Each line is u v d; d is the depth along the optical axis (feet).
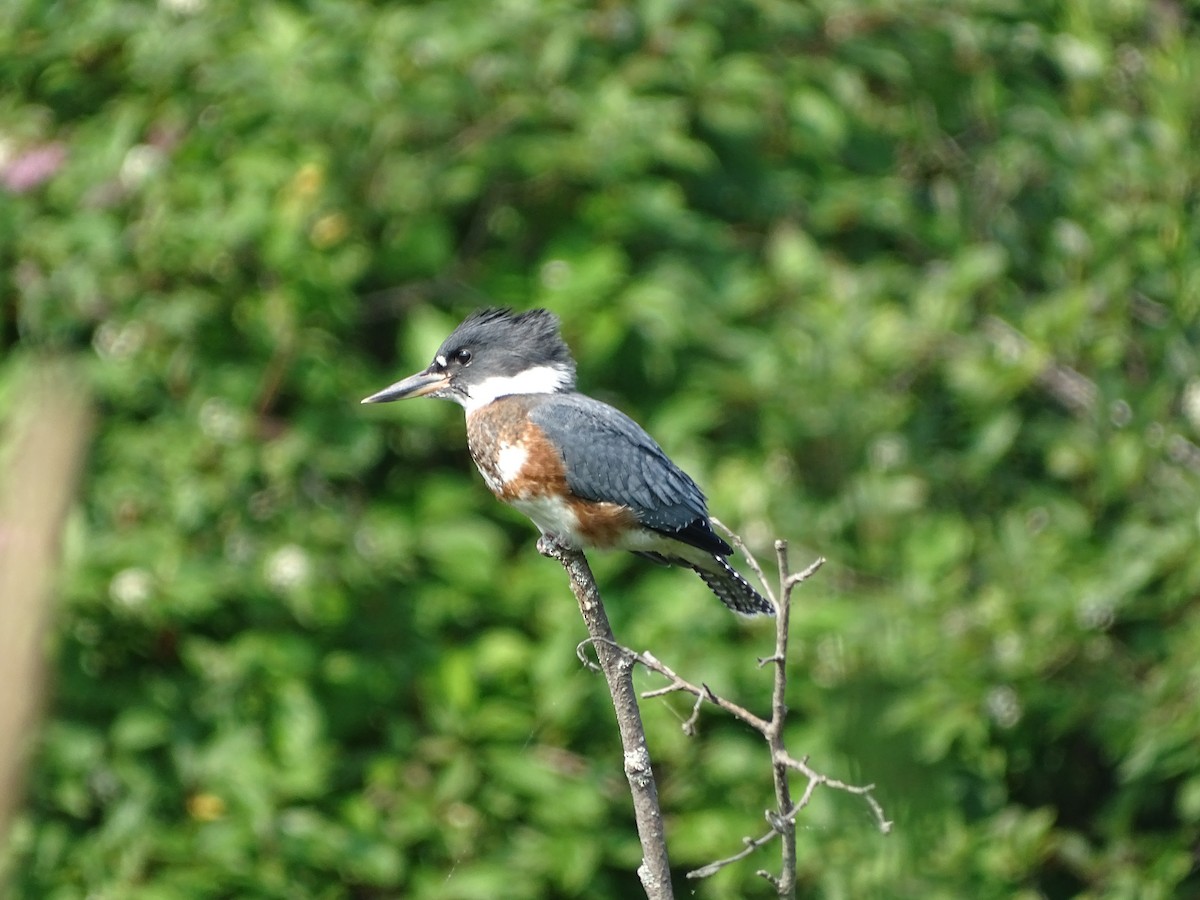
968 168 38.70
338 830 31.30
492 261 35.70
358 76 34.27
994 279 36.50
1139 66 38.91
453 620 33.81
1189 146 35.45
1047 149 37.76
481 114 35.01
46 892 30.04
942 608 33.06
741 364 35.17
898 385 35.14
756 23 36.70
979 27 37.29
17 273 33.45
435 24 34.53
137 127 34.63
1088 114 38.17
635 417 34.73
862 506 33.65
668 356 34.53
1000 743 33.58
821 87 36.45
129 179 33.73
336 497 34.06
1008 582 33.19
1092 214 36.06
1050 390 35.24
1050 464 34.55
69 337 32.83
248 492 32.71
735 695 32.81
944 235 37.55
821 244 37.81
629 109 34.68
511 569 33.86
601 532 25.54
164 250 33.06
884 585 33.60
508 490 26.00
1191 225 34.32
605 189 35.29
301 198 33.55
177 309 32.73
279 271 33.37
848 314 34.30
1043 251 38.22
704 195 37.11
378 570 33.04
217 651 31.99
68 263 33.14
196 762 31.19
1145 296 35.65
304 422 33.40
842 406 33.81
